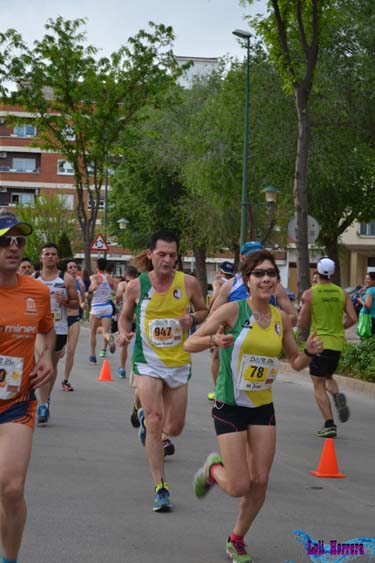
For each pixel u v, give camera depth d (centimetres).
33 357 473
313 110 2338
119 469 745
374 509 646
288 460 820
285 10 1667
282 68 1712
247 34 2570
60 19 2602
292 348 536
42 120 2688
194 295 687
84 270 2938
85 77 2627
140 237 4859
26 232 454
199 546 535
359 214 3234
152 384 655
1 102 2645
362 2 2323
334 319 959
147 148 4144
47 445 838
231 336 495
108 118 2688
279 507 640
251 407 509
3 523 433
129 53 2639
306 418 1095
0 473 432
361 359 1471
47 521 578
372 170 2880
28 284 465
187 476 727
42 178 6738
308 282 1770
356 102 2305
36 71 2606
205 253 4616
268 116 2689
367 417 1122
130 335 696
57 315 1002
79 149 2777
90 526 570
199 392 1292
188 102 4050
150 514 605
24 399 464
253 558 516
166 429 686
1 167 6719
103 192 6500
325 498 675
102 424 971
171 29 2633
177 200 4481
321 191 2944
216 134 3203
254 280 511
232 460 498
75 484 685
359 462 823
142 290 677
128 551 520
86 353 1920
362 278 5941
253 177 3164
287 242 4197
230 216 3891
